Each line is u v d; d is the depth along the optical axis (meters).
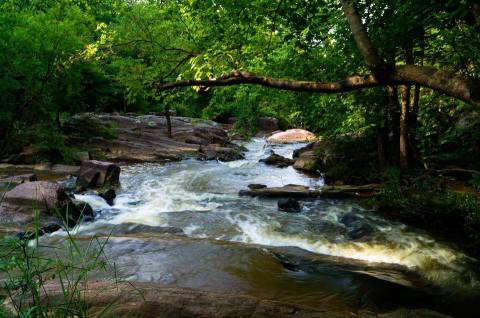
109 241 7.43
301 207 11.59
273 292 5.79
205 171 17.78
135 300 4.23
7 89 18.34
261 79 3.71
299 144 28.44
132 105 39.56
